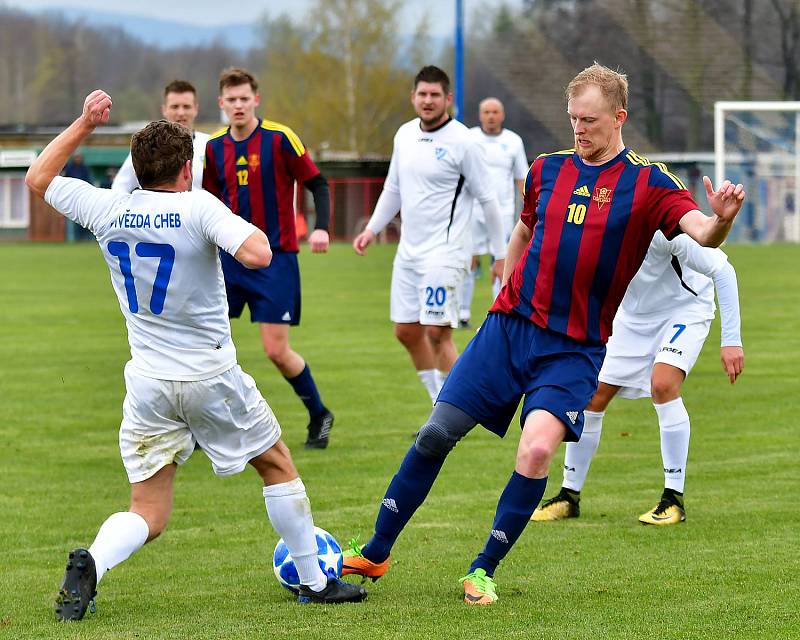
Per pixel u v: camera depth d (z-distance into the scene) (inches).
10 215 5201.8
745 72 4918.8
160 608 594.9
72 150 590.6
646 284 783.7
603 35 5123.0
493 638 534.9
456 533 746.8
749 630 545.6
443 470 934.4
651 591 613.6
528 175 630.5
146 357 582.6
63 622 567.2
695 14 5004.9
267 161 1026.1
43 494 867.4
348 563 621.9
